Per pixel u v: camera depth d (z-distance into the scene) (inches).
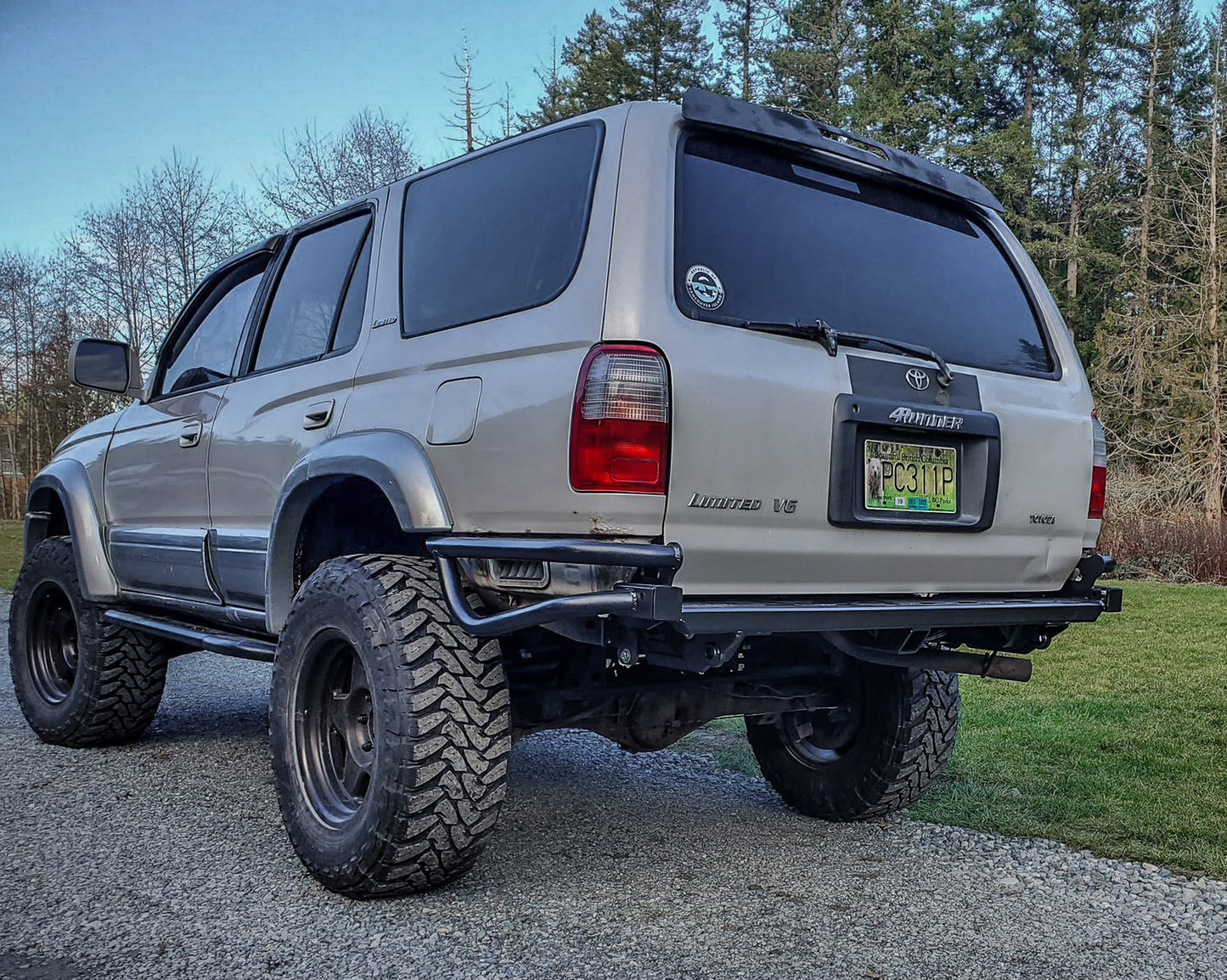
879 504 115.0
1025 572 131.6
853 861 138.0
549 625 107.7
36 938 108.4
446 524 113.0
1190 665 318.3
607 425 97.8
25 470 1739.7
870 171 128.0
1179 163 1341.0
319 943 107.1
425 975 100.2
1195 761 193.9
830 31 1535.4
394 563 121.1
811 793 157.9
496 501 107.5
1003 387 128.5
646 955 105.5
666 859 137.4
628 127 107.9
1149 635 386.6
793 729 161.2
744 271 110.4
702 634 101.3
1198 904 123.7
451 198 129.0
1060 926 116.2
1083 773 185.3
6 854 134.9
